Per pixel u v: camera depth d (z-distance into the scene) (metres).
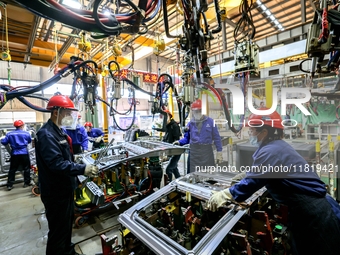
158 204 1.44
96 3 0.98
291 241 1.13
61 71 2.24
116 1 1.58
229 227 0.98
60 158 1.52
